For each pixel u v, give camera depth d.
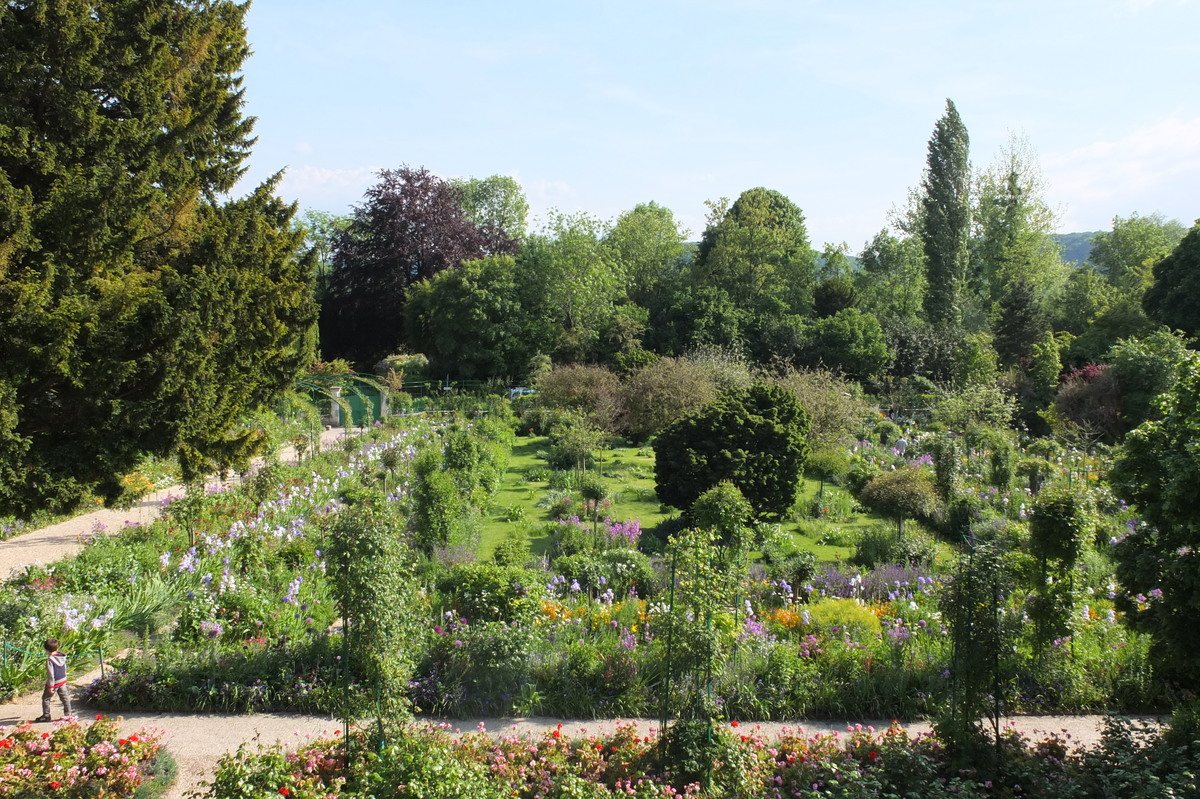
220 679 10.63
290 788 7.18
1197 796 7.08
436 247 51.25
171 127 14.10
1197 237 34.00
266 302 15.78
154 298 11.54
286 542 16.03
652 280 55.28
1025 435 29.19
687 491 17.55
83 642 11.57
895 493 17.75
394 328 52.28
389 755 7.76
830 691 10.34
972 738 8.52
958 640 8.73
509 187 70.50
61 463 10.98
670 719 9.98
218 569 14.35
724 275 50.56
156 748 8.74
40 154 11.02
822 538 17.64
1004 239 52.31
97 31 11.99
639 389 32.28
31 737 8.73
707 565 8.92
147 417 11.61
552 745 8.81
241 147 18.62
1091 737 9.58
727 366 34.72
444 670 10.61
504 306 42.81
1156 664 9.23
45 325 10.37
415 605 9.52
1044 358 33.75
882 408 35.69
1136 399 27.50
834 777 8.19
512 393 40.69
